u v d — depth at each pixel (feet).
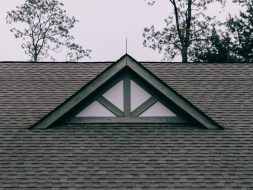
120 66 37.70
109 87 38.50
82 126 38.37
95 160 34.50
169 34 121.70
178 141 36.81
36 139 37.14
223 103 43.32
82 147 36.09
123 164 33.99
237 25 123.34
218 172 33.12
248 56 118.73
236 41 121.80
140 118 38.32
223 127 39.01
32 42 158.51
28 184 31.81
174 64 51.16
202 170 33.32
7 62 51.52
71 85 46.52
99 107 38.45
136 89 38.50
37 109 42.16
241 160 34.60
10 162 34.19
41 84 46.78
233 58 114.62
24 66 50.78
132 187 31.55
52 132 37.83
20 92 45.24
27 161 34.37
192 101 43.52
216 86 46.52
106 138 37.06
